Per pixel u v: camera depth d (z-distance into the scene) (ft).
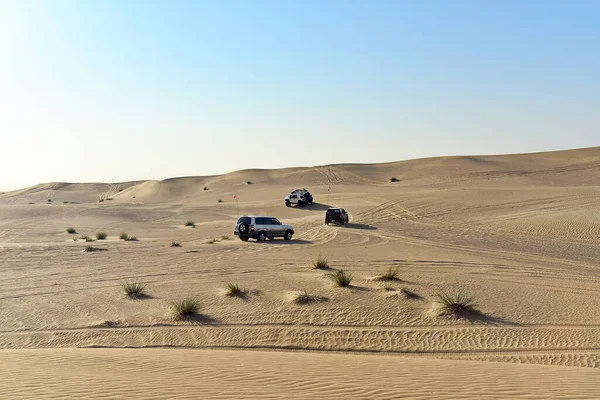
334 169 414.62
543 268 80.59
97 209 237.66
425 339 45.44
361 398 23.86
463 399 24.25
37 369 28.99
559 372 31.81
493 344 44.04
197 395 23.53
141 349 41.70
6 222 191.72
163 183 454.81
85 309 56.70
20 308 57.52
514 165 377.30
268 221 128.98
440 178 332.39
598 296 59.41
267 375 28.48
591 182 277.85
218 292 62.23
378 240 122.72
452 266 81.25
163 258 94.02
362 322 49.85
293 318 51.29
